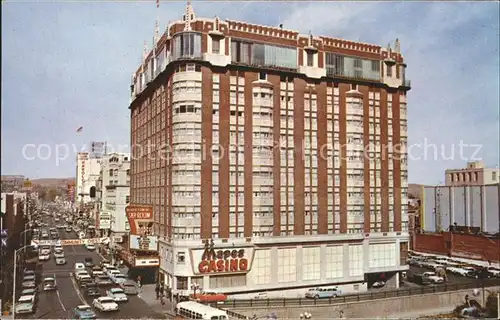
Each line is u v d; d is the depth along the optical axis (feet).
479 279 286.66
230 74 255.29
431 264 359.05
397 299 235.40
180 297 227.40
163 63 268.82
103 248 434.71
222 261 245.04
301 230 265.75
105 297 223.30
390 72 300.20
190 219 241.96
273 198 260.42
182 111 246.47
